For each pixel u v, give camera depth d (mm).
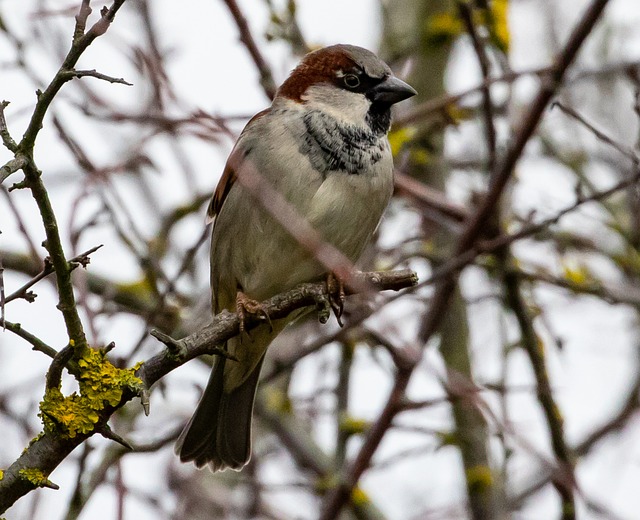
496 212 9555
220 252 8180
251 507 10070
